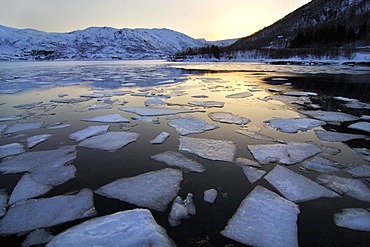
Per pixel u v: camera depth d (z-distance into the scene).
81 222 2.05
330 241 1.86
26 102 7.16
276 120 4.96
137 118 5.19
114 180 2.75
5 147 3.68
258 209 2.19
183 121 4.97
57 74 16.66
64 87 10.25
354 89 8.92
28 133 4.37
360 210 2.21
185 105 6.53
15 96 8.16
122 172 2.94
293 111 5.78
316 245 1.82
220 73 16.48
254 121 4.98
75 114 5.69
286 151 3.48
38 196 2.45
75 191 2.54
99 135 4.19
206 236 1.89
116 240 1.74
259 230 1.94
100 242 1.72
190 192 2.51
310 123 4.74
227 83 11.05
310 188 2.55
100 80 12.80
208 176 2.83
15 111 6.03
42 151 3.53
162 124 4.83
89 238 1.76
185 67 23.94
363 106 6.25
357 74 13.97
